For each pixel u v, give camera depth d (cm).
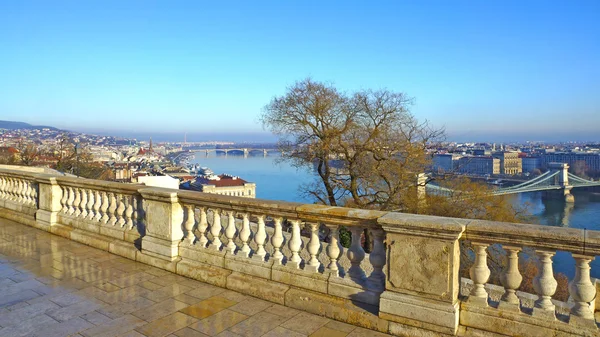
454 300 363
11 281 525
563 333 324
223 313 430
